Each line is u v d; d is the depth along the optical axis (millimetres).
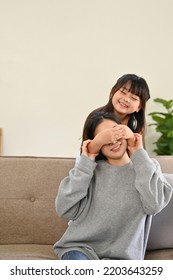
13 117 3150
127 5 3170
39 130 3172
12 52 3129
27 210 1543
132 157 1235
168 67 3211
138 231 1207
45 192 1555
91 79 3176
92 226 1209
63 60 3158
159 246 1411
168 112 3141
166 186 1246
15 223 1537
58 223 1542
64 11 3146
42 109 3162
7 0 3113
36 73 3148
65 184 1250
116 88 1651
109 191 1232
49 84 3158
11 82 3137
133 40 3184
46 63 3150
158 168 1269
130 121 1687
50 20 3139
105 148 1251
